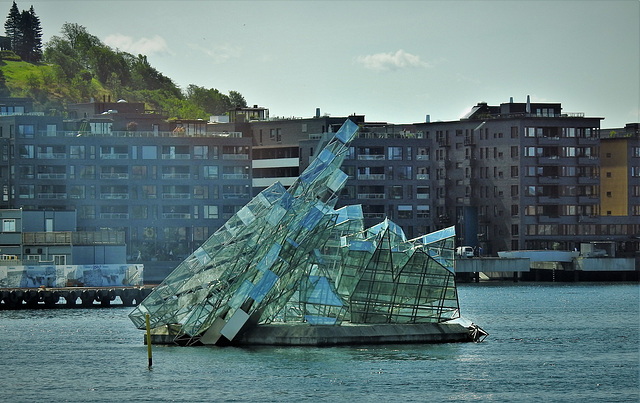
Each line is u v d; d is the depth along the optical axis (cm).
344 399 14400
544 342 19725
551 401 14650
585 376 16238
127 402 14288
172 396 14550
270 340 17975
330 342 17938
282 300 18200
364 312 18362
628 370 16775
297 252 17988
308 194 18338
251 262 17950
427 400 14462
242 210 18088
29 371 16338
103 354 17662
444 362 16825
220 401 14275
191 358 16938
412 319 18550
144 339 18638
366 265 18250
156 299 18288
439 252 18538
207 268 18038
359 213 18912
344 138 18675
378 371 15975
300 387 14962
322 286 18025
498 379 15825
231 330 17862
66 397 14638
